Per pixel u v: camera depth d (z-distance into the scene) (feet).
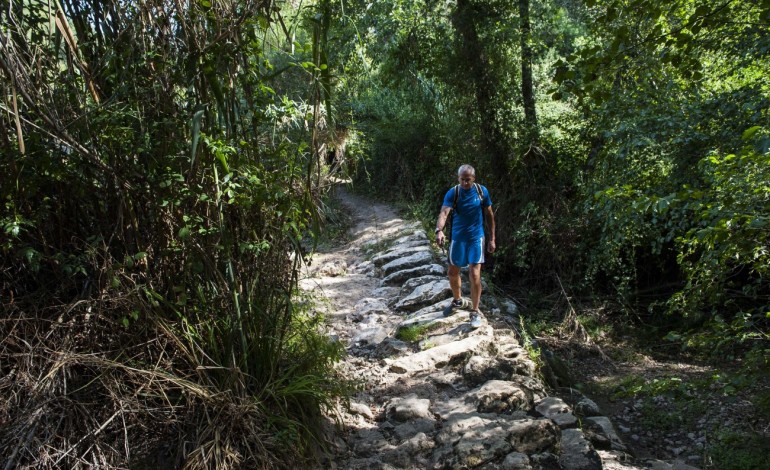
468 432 14.14
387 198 55.93
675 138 24.66
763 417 21.47
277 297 13.79
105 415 11.71
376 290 27.55
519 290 39.22
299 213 13.16
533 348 22.26
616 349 31.30
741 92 22.33
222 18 11.81
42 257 11.62
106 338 12.42
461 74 41.96
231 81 12.30
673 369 27.89
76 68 12.21
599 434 18.42
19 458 10.62
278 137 13.67
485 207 21.16
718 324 17.84
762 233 14.71
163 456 11.74
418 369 18.24
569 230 36.73
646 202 15.46
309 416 13.80
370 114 56.44
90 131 11.36
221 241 12.62
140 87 11.85
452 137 45.34
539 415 15.69
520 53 41.83
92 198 12.45
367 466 13.34
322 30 12.80
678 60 18.35
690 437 21.54
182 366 12.70
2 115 10.73
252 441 12.13
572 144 40.55
